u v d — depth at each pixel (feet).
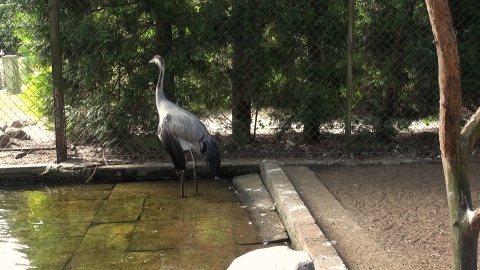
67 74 22.63
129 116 22.41
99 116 22.24
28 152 23.27
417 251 13.03
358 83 22.79
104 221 16.87
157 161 22.31
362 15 22.34
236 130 22.89
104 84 22.77
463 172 9.86
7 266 13.60
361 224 15.08
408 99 22.72
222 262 13.83
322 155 22.48
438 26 9.12
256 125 23.58
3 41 24.43
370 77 22.70
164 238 15.47
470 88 22.06
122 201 18.79
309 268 9.46
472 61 21.80
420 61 22.18
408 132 23.70
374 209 16.40
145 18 22.33
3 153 23.00
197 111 23.22
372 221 15.33
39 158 22.44
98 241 15.29
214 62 22.71
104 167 21.27
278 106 22.88
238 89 22.71
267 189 19.63
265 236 15.48
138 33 22.38
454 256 10.06
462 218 9.83
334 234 14.06
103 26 21.77
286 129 23.03
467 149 9.82
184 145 19.13
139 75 22.30
